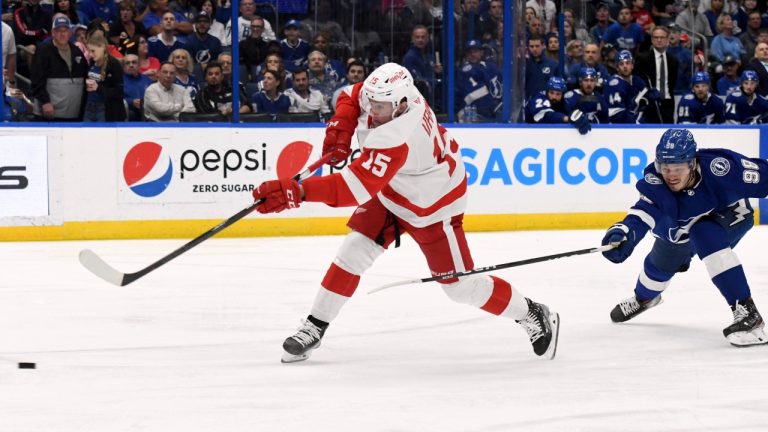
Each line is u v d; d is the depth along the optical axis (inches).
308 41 422.3
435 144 178.1
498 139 427.2
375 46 426.3
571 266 323.3
